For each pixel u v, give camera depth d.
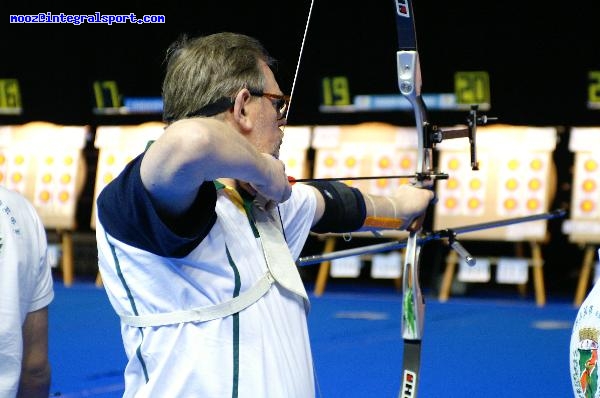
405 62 3.36
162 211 2.35
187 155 2.22
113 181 2.56
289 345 2.61
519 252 12.89
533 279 13.39
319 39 13.60
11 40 14.76
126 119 14.52
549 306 11.92
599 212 12.45
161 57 14.30
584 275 12.20
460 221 13.00
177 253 2.41
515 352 8.80
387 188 13.38
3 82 14.86
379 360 8.35
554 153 12.88
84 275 14.54
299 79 13.68
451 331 9.93
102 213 2.54
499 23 12.88
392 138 13.46
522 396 7.18
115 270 2.56
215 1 13.91
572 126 12.82
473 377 7.78
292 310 2.67
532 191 12.75
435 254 13.19
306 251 13.84
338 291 13.36
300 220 2.92
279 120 2.72
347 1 13.45
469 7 12.92
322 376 7.77
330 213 3.02
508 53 12.91
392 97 13.44
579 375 3.00
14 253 2.98
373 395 7.13
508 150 12.96
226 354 2.49
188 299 2.50
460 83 13.01
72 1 14.50
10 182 14.77
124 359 8.37
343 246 13.42
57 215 14.42
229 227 2.57
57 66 14.70
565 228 12.59
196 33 14.05
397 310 11.37
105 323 10.22
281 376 2.54
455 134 3.48
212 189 2.40
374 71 13.50
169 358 2.51
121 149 14.40
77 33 14.54
